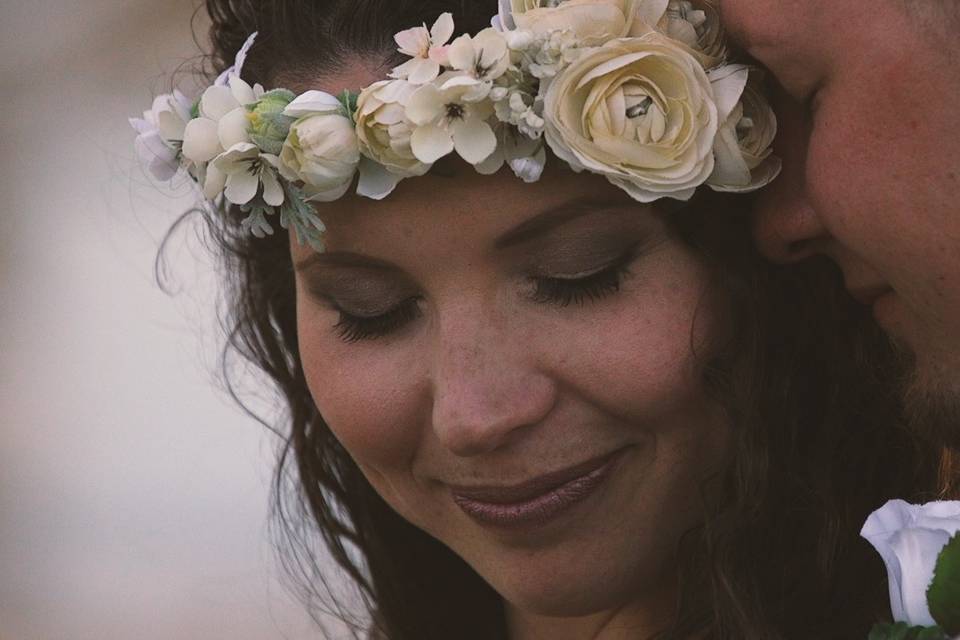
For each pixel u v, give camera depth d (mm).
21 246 12867
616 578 2707
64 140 13289
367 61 2662
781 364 2689
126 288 12609
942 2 2260
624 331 2557
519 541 2697
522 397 2570
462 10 2617
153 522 9523
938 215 2322
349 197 2594
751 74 2549
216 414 10953
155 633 8164
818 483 2744
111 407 11102
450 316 2582
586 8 2473
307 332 2770
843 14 2332
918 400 2494
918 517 2252
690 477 2674
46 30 13547
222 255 3477
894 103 2312
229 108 2674
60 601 8727
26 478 10172
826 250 2584
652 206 2549
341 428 2775
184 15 12977
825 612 2762
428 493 2803
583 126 2461
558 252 2543
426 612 3434
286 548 4031
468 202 2533
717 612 2680
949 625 2146
